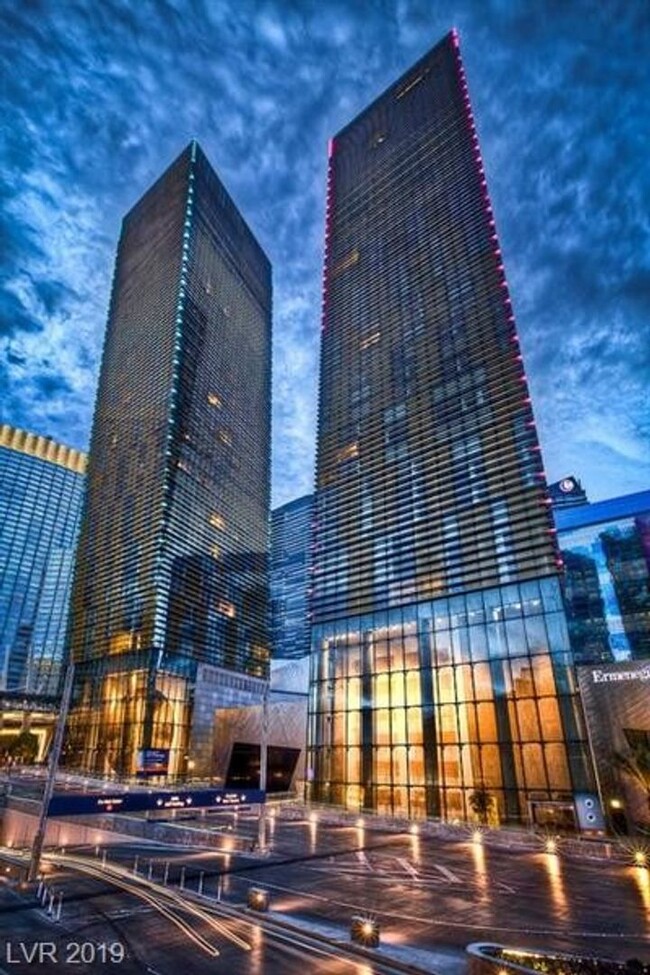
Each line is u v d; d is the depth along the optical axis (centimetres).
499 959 1208
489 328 6975
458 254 8006
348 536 7294
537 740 4847
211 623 11494
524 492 5800
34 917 1827
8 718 14500
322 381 8969
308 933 1694
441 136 9825
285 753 8131
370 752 5900
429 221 8881
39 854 2414
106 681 10550
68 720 10944
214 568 12056
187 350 13125
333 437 8231
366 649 6444
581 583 9781
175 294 13762
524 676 5131
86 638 11550
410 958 1470
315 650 6975
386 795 5575
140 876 2548
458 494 6350
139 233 17250
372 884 2423
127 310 15662
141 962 1420
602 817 4334
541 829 4478
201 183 16462
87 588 12175
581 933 1728
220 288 15612
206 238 15662
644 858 3206
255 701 11438
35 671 19988
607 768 4497
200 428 12838
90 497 13512
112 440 13588
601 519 9988
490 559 5778
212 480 12775
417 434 7119
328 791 6047
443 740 5416
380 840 3903
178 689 10106
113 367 14912
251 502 14262
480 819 4750
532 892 2292
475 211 8188
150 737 9338
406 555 6538
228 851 3356
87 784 8456
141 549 11012
